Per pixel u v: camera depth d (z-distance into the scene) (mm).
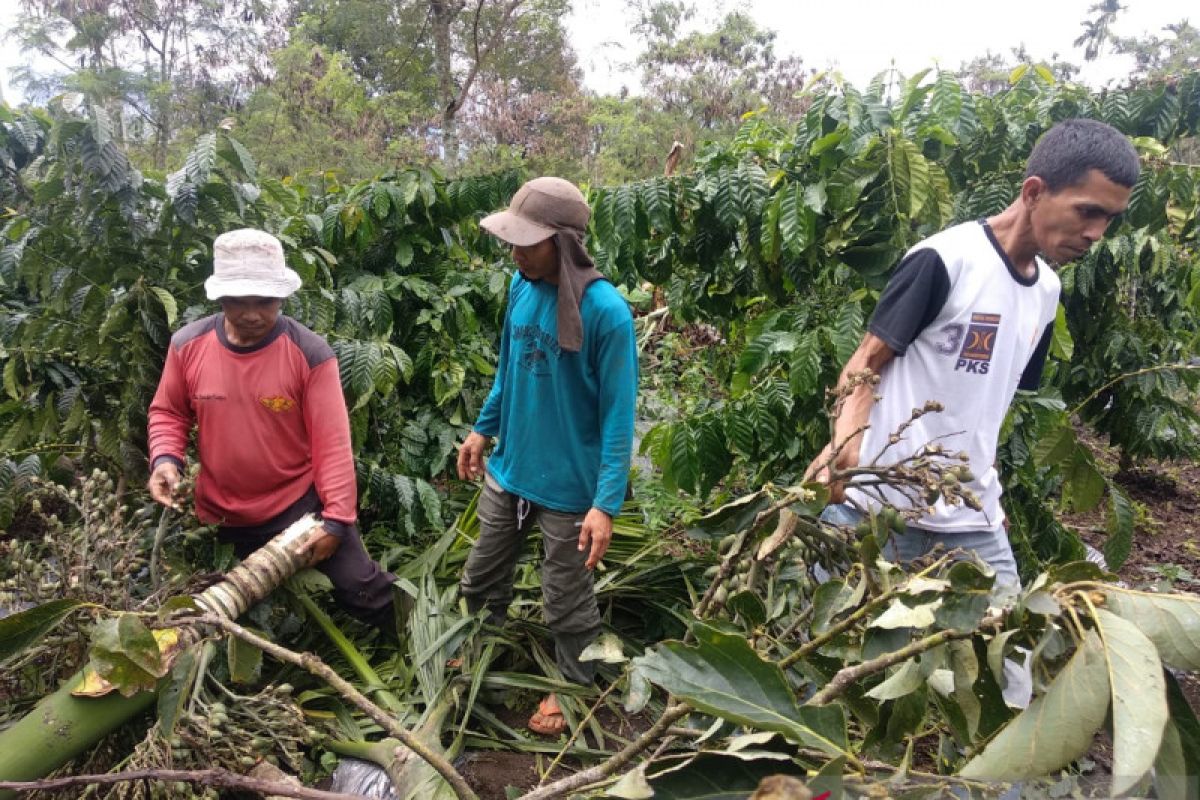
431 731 2377
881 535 1803
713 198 3197
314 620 2857
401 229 4211
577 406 2537
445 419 4195
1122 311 4543
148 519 2566
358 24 18906
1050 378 3648
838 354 2924
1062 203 1983
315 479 2676
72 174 2785
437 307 4148
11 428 2953
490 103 17719
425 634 2715
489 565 2840
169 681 1944
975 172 3246
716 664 1250
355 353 3412
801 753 1275
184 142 15836
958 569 1222
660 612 3260
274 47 18234
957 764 1530
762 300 3861
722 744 1567
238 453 2604
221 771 1562
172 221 2977
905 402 2223
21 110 3203
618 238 3363
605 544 2488
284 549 2420
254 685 2510
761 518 1759
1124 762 910
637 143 18062
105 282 2965
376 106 17562
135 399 2893
